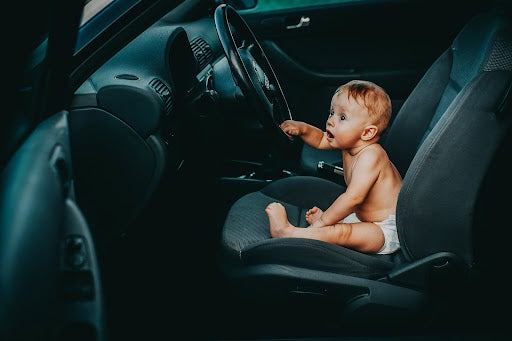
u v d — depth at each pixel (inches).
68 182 32.4
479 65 42.7
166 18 74.0
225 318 57.9
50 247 27.5
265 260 44.4
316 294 45.1
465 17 85.9
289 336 54.2
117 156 54.9
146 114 53.4
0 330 24.8
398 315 46.0
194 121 66.7
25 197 27.5
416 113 58.5
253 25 93.3
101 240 56.0
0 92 33.5
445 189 40.9
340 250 44.2
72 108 52.4
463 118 38.8
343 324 47.4
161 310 58.8
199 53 71.9
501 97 38.0
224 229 49.6
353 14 88.7
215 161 74.6
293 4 90.7
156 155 55.2
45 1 33.7
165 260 66.5
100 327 29.0
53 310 27.1
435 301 46.6
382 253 48.3
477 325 54.3
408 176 41.8
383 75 89.8
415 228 42.9
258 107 55.9
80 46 50.1
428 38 88.2
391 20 88.0
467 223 41.9
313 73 92.4
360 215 51.1
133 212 57.2
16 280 25.4
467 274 44.2
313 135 60.9
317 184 59.4
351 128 47.5
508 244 48.8
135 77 55.2
